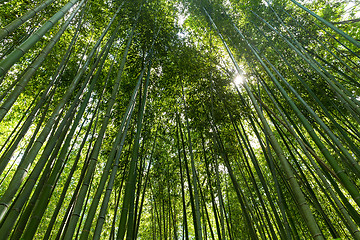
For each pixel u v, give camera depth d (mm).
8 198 1478
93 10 4852
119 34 4922
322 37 5242
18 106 5223
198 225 3172
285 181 4238
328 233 5559
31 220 1709
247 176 6203
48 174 2494
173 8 5805
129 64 4973
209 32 6086
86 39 5195
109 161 2334
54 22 2209
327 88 4984
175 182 5730
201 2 5918
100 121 5086
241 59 5457
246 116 4680
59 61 4734
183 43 5328
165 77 5141
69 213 2756
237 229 5809
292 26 5379
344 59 5281
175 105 5438
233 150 4844
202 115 5027
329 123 5129
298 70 5332
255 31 5449
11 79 4891
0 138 6195
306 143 3725
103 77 5129
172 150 5723
